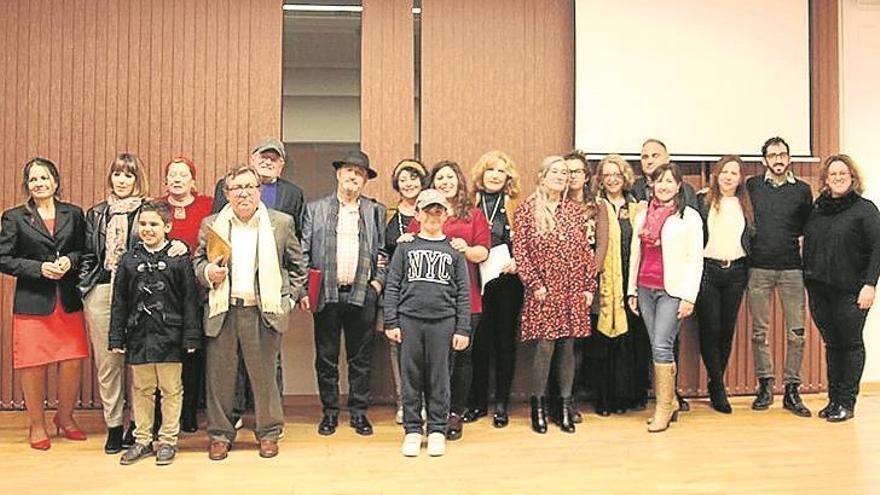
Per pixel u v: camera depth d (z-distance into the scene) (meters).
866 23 5.69
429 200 4.14
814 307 4.85
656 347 4.56
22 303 4.14
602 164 4.86
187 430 4.51
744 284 5.00
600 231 4.71
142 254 3.92
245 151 5.13
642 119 5.35
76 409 5.02
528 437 4.41
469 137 5.28
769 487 3.54
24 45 4.98
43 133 5.00
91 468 3.83
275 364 4.05
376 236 4.57
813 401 5.32
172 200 4.36
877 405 5.21
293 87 5.24
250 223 3.98
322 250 4.43
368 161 4.77
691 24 5.38
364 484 3.59
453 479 3.66
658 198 4.57
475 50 5.29
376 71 5.23
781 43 5.45
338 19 5.28
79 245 4.24
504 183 4.73
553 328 4.43
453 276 4.16
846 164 4.66
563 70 5.36
